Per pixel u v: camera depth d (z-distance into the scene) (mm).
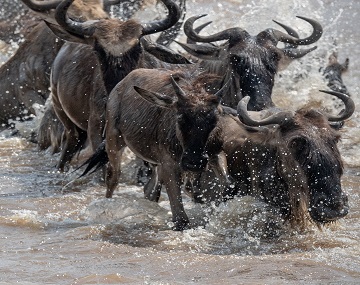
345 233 20594
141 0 33562
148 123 21469
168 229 21125
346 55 41656
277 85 32531
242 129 21188
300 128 20047
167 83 21469
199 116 19656
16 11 37688
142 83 22203
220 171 21328
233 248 19672
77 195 25047
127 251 19250
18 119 34719
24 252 19141
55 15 24359
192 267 18047
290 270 17750
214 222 21266
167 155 21031
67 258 18719
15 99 34281
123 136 22516
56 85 27594
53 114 30938
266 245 19875
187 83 21125
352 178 26031
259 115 21422
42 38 33344
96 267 18062
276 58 24906
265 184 21016
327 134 20047
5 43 39625
